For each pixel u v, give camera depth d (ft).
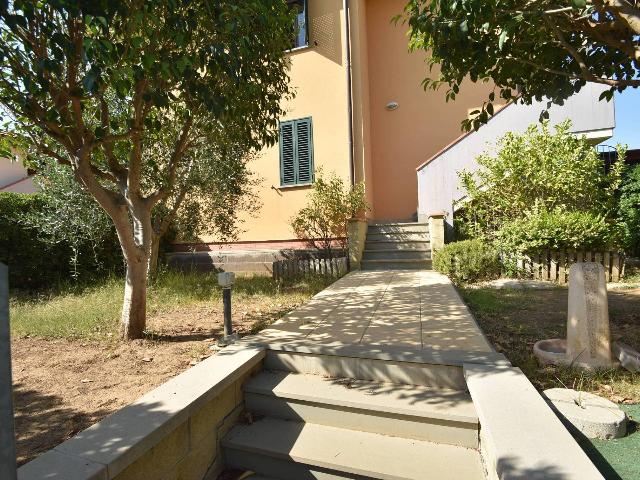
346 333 12.50
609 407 8.37
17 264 25.79
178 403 7.84
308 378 10.62
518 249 23.61
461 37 10.54
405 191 35.65
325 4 32.19
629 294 19.07
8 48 9.40
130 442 6.54
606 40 10.37
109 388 9.99
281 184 33.12
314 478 8.25
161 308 18.93
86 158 12.14
